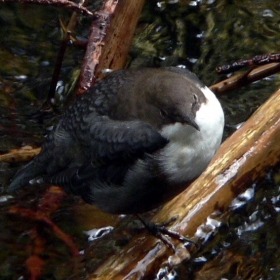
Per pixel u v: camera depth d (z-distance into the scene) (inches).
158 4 600.1
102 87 360.5
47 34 574.6
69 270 392.2
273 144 390.3
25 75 543.2
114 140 350.6
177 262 357.7
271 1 602.9
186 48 564.7
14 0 400.2
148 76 354.9
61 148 369.4
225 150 386.9
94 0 601.0
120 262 348.8
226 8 596.4
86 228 419.2
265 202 417.4
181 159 346.3
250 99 524.4
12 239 411.8
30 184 449.7
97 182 366.0
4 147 478.3
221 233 386.6
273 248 396.8
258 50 557.9
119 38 454.0
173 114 337.7
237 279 376.8
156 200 365.4
